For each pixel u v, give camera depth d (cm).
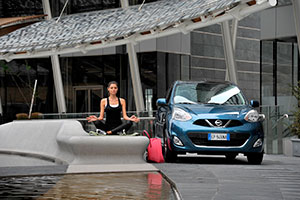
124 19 2641
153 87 3130
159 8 2622
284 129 1869
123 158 1220
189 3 2412
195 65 3097
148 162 1292
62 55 3675
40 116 2964
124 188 742
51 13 3644
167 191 711
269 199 637
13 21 2314
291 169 1077
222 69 3094
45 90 3812
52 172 980
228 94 1366
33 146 1684
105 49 3481
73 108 3647
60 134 1388
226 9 1892
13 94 3872
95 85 3550
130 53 3141
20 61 3844
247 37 2748
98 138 1198
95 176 921
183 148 1228
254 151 1233
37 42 2694
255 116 1254
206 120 1232
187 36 3100
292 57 2533
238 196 660
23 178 893
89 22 2884
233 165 1167
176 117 1255
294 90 1969
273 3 1673
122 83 3397
